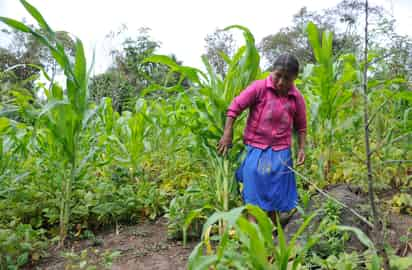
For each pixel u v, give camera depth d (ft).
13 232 9.03
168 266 8.70
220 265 5.65
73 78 9.01
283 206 9.38
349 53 10.53
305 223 5.41
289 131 9.45
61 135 9.39
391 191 12.44
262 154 9.29
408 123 10.92
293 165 10.19
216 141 10.51
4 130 9.89
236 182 10.25
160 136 15.74
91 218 11.45
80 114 9.53
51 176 11.05
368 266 6.58
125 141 14.42
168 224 11.07
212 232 10.32
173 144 13.71
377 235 5.23
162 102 14.48
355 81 11.81
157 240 10.38
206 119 10.28
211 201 10.78
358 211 9.56
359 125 10.43
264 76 10.73
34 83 11.14
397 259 6.48
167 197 13.30
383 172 12.34
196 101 10.10
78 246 10.07
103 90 23.41
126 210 11.76
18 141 10.76
